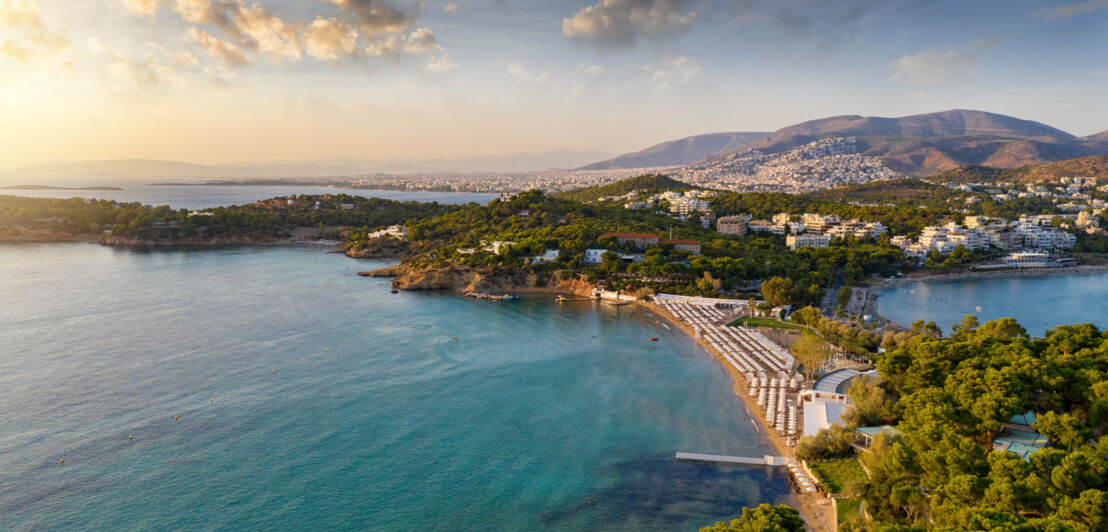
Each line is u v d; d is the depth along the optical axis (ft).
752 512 250.37
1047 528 197.36
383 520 310.86
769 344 600.39
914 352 436.76
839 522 295.48
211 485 341.00
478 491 339.36
